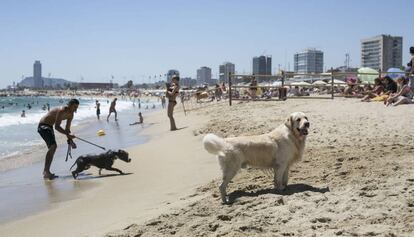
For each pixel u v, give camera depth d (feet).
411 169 24.32
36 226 22.75
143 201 25.54
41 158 48.19
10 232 22.08
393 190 20.53
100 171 35.86
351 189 21.54
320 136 39.24
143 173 34.50
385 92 63.67
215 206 21.88
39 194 30.14
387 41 418.51
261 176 27.58
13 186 33.22
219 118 67.26
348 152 31.53
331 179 24.48
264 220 18.49
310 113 55.72
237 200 22.34
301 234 16.62
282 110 65.21
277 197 21.44
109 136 68.85
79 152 51.11
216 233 17.74
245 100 90.74
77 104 37.83
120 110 186.19
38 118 130.62
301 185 23.95
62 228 21.90
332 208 19.12
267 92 107.45
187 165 35.14
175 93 64.59
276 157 23.61
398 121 42.37
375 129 39.83
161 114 126.72
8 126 100.22
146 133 68.90
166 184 29.53
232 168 22.86
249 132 46.98
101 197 27.94
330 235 16.06
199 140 47.39
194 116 84.53
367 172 24.63
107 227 20.93
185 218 20.24
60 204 27.07
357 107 55.67
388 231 15.76
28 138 73.26
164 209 22.58
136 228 19.51
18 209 26.37
